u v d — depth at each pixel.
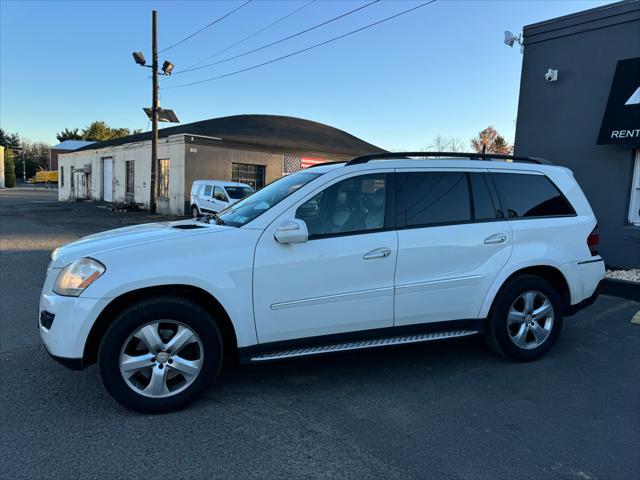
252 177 24.73
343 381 4.04
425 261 3.99
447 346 4.97
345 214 3.87
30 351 4.56
